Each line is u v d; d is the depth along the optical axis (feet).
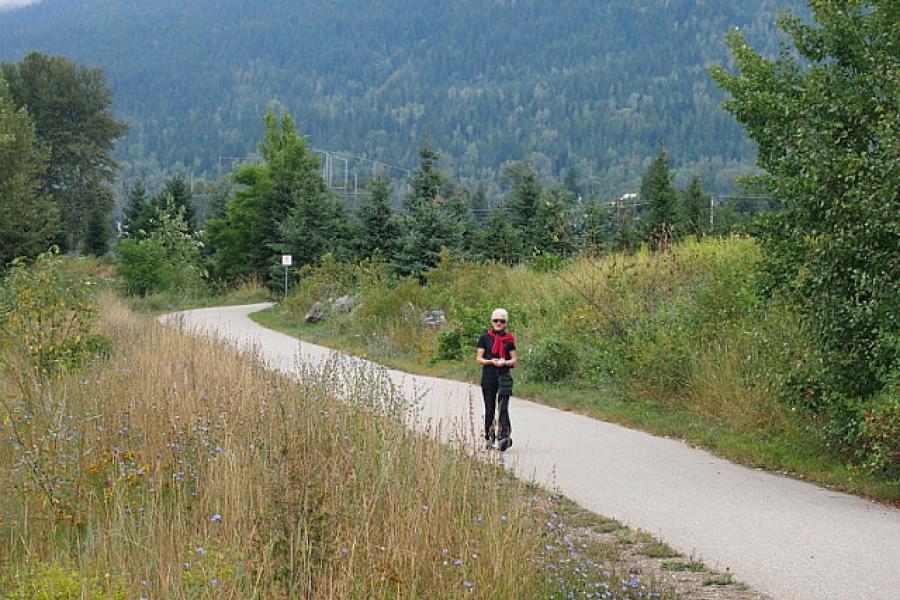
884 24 39.99
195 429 31.07
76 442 30.19
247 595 19.69
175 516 24.70
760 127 43.45
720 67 44.86
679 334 52.54
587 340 62.23
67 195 287.89
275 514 22.22
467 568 21.35
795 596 22.43
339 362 51.21
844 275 36.29
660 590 22.33
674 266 67.05
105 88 297.53
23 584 20.17
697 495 32.58
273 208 202.69
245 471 26.58
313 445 28.53
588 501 31.53
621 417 48.49
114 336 66.64
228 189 267.80
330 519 22.16
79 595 19.72
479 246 160.76
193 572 20.15
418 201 157.48
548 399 55.36
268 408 33.60
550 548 23.30
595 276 75.25
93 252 266.36
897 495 32.22
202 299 189.16
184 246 210.79
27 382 41.60
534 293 84.43
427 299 94.48
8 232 168.04
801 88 41.14
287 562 21.08
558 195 165.68
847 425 35.17
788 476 35.91
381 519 24.36
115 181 310.65
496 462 28.32
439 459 27.35
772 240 40.88
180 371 43.11
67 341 50.37
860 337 36.06
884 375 34.76
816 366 37.50
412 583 20.51
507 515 24.13
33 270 51.75
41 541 24.12
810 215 37.93
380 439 30.17
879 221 34.17
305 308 126.52
